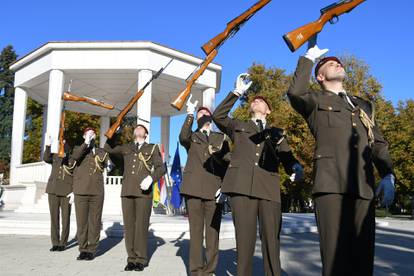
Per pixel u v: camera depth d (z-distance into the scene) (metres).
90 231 7.64
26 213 16.94
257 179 4.84
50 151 8.89
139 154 6.98
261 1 4.73
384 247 10.09
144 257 6.66
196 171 5.91
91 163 7.86
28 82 21.80
